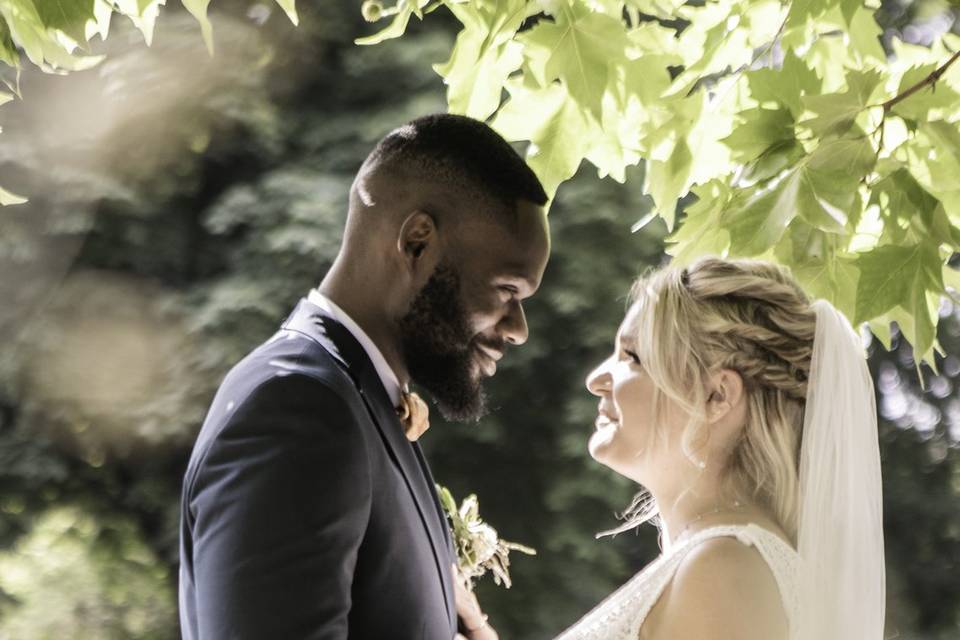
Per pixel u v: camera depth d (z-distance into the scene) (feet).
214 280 33.06
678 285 8.55
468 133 8.18
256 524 7.20
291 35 34.55
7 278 32.58
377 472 7.73
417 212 8.08
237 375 7.83
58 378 32.14
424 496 8.21
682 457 8.48
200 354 31.78
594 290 30.50
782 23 9.00
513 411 30.55
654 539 31.04
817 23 9.12
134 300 32.63
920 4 35.42
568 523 30.01
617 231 30.86
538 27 8.07
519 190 8.18
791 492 8.36
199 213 34.12
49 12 7.68
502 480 30.42
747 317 8.42
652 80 8.40
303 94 34.71
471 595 9.12
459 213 8.08
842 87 8.59
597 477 30.27
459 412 8.34
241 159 34.09
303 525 7.21
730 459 8.44
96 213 33.06
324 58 34.96
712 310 8.44
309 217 31.99
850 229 8.62
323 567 7.20
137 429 31.60
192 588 7.88
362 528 7.52
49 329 32.42
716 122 8.97
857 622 8.05
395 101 33.68
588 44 8.07
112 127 33.42
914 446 38.96
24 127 33.37
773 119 8.36
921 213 8.13
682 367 8.41
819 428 8.25
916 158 8.82
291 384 7.57
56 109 33.42
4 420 32.68
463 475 30.42
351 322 8.16
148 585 31.42
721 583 7.79
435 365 8.23
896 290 8.05
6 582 30.22
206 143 33.86
